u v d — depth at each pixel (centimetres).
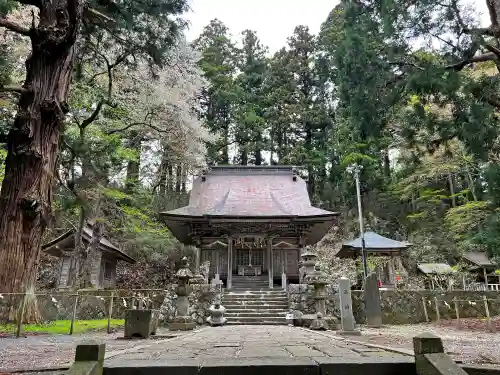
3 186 945
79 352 263
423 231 2967
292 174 2575
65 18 987
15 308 877
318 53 3825
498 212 1375
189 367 280
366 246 2031
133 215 2192
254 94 3841
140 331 744
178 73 1934
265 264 2145
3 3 919
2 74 1127
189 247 2731
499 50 1113
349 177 3164
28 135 945
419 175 2331
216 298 1439
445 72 1177
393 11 1198
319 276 1106
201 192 2347
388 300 1455
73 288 1620
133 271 2616
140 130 2075
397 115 1554
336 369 283
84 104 1697
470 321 1316
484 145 1129
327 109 3791
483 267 2416
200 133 2125
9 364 402
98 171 1466
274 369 282
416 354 276
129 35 1320
